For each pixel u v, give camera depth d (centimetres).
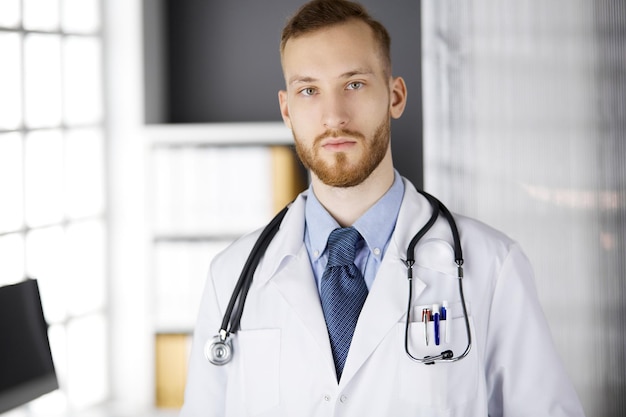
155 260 374
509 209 381
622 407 379
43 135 353
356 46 153
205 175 371
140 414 367
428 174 381
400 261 163
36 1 350
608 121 377
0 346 240
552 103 379
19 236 337
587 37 376
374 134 155
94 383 374
